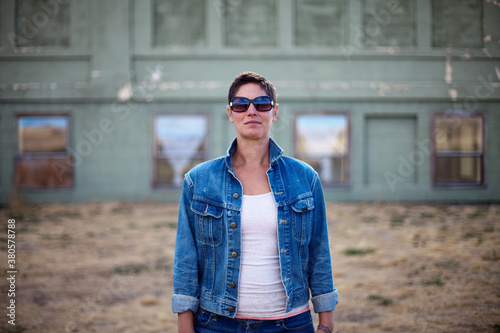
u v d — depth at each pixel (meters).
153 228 9.26
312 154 13.58
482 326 3.97
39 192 13.36
